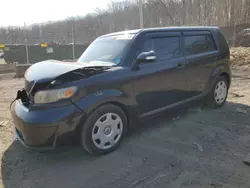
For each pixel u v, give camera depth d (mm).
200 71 4562
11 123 4746
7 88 9867
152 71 3707
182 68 4188
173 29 4207
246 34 21078
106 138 3268
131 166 2975
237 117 4551
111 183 2660
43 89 2932
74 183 2689
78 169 2963
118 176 2783
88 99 3008
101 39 4332
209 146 3416
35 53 30672
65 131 2891
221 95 5148
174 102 4180
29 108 2967
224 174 2732
